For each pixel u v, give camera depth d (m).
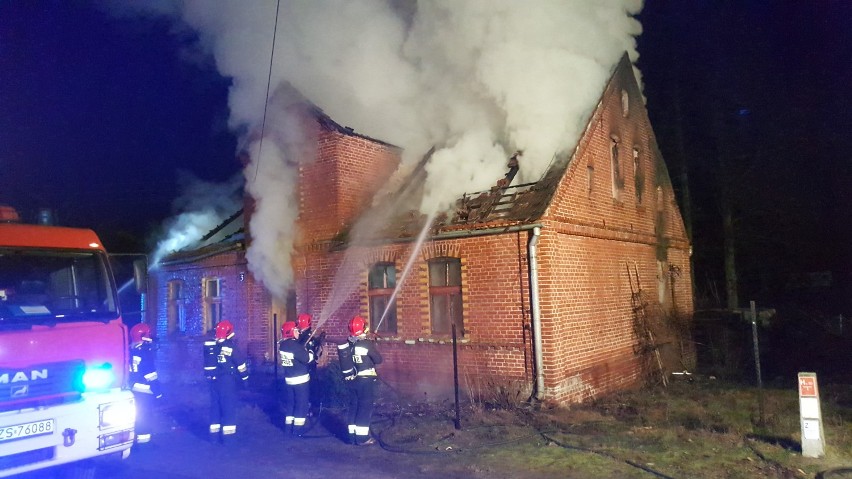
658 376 13.16
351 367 8.22
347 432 8.56
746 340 15.87
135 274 8.02
